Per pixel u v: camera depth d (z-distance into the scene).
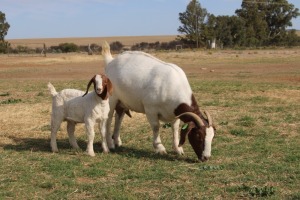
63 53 61.69
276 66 34.91
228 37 80.25
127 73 10.25
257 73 29.16
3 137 11.64
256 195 7.29
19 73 32.09
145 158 9.66
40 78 28.23
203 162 9.17
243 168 8.74
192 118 9.21
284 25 90.62
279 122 13.05
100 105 9.73
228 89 20.27
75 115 10.00
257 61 40.84
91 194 7.47
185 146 10.65
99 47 73.50
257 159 9.41
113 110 10.59
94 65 39.75
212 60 43.34
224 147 10.44
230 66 36.12
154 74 9.89
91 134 9.86
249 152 10.01
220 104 16.20
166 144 10.91
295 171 8.50
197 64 38.91
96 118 9.82
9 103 16.84
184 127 9.10
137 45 76.25
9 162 9.26
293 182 7.93
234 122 13.16
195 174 8.44
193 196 7.30
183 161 9.42
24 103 16.84
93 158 9.67
